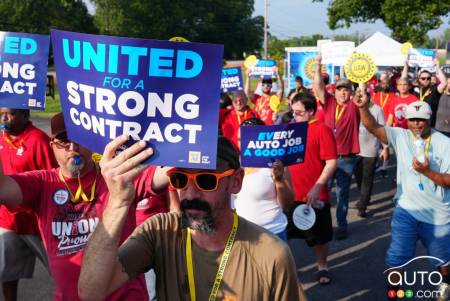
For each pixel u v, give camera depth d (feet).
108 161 5.77
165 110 5.77
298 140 12.60
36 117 71.72
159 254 6.70
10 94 9.53
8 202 8.59
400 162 14.30
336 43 31.83
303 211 15.03
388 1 84.69
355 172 25.12
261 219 13.01
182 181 6.40
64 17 134.00
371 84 48.49
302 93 16.14
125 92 5.76
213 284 6.44
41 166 13.25
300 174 16.16
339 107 21.91
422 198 13.87
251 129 12.38
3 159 13.34
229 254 6.45
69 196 8.87
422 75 29.96
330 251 20.17
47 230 8.92
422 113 13.48
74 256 8.89
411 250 14.21
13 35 9.43
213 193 6.36
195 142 5.80
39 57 9.48
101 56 5.75
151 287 12.68
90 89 5.89
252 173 13.09
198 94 5.72
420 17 83.15
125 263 6.41
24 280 17.43
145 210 12.39
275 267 6.42
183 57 5.66
